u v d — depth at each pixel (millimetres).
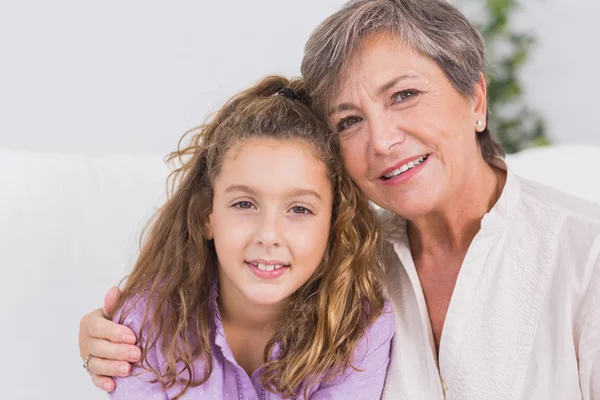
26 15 2238
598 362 1191
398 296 1415
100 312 1415
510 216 1262
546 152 2000
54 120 2277
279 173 1283
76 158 1860
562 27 2975
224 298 1424
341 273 1405
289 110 1344
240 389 1376
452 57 1193
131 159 1904
